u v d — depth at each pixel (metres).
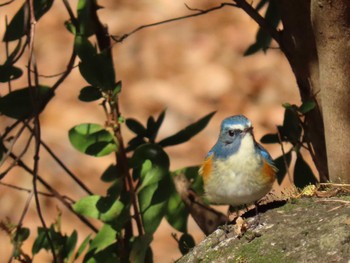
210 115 9.89
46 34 23.31
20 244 9.91
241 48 23.28
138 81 22.42
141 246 9.10
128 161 9.42
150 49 23.22
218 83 22.25
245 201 8.80
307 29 9.16
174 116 21.34
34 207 18.44
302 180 9.80
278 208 8.47
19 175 19.02
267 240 7.86
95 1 10.10
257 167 8.66
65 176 19.17
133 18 23.97
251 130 8.77
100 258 9.55
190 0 24.39
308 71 9.30
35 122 9.16
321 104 9.27
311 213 8.16
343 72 8.56
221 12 24.28
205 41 23.47
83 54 9.26
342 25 8.44
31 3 9.38
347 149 8.71
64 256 10.12
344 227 7.59
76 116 20.88
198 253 8.24
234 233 8.26
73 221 18.12
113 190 9.27
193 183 9.77
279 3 9.34
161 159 9.39
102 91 9.30
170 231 18.17
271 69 22.62
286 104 9.18
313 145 9.57
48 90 9.72
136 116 21.34
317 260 7.34
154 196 9.33
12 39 9.60
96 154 9.35
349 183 8.77
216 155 8.90
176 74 22.62
